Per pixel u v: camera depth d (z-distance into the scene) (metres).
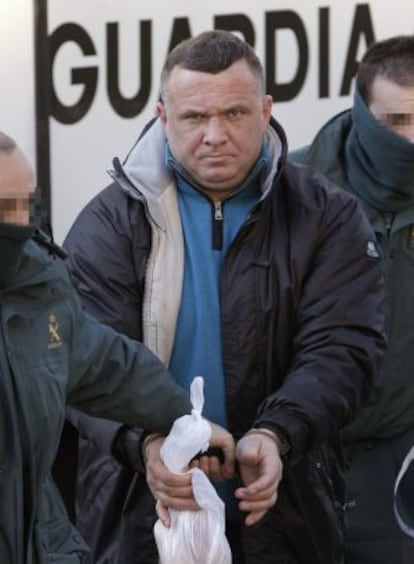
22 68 11.88
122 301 9.04
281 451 8.66
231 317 9.00
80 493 9.45
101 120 11.80
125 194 9.12
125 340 8.50
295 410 8.70
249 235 8.99
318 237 9.05
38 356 7.81
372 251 9.20
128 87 11.73
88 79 11.79
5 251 7.65
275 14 11.39
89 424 9.05
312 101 11.39
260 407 8.91
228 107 8.77
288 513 9.12
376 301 9.15
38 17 11.83
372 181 10.41
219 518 8.61
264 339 9.02
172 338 9.07
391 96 10.19
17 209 7.67
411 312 10.38
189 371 9.09
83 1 11.75
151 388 8.54
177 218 9.08
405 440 10.48
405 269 10.41
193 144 8.83
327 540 9.30
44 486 7.98
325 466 9.25
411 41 10.33
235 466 8.71
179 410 8.65
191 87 8.77
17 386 7.67
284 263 9.01
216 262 9.07
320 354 8.91
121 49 11.73
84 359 8.20
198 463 8.70
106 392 8.42
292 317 9.05
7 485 7.68
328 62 11.34
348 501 10.52
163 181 9.07
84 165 11.84
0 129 11.91
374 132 10.20
